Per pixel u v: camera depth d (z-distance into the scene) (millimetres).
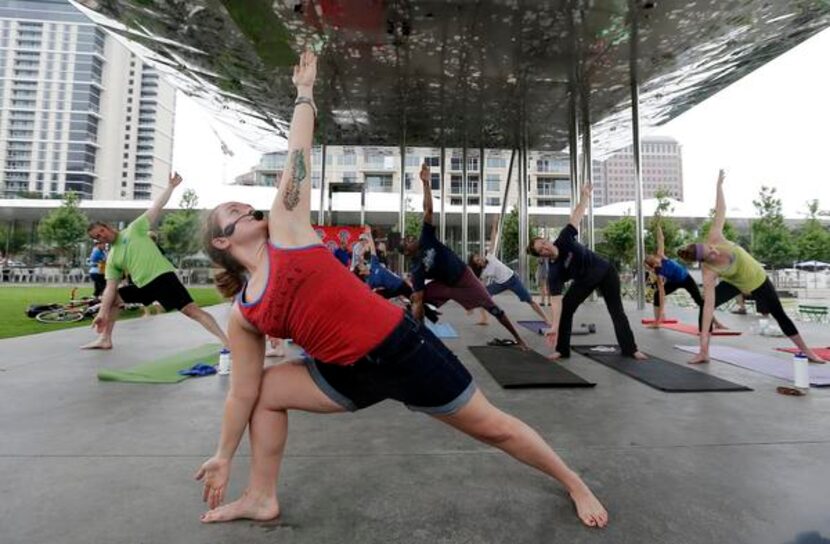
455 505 1602
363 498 1651
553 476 1561
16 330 6402
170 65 8625
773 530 1439
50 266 32594
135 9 6566
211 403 2863
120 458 2012
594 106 10359
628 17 6582
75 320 7637
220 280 1451
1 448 2117
